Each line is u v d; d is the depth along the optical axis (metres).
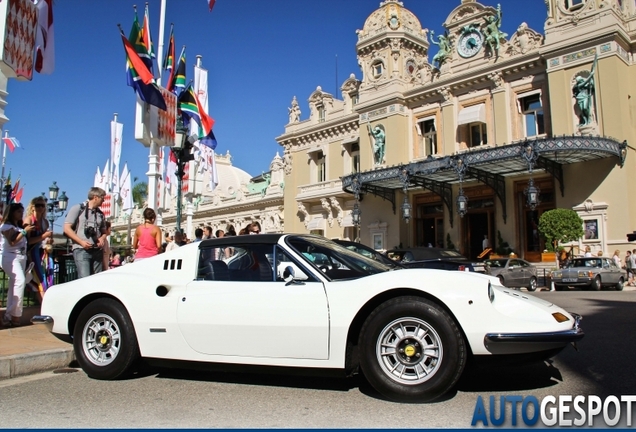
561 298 14.12
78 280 5.70
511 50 24.45
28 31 8.59
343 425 3.76
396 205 28.84
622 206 20.58
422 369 4.23
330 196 32.66
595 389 4.59
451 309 4.16
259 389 4.84
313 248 5.17
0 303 8.89
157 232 9.13
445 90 26.77
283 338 4.58
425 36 30.73
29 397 4.69
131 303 5.23
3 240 7.95
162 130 14.06
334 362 4.45
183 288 5.11
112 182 32.94
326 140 34.22
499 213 24.80
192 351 4.95
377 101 29.19
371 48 30.27
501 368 5.36
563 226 19.98
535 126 23.77
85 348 5.40
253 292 4.79
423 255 14.73
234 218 44.69
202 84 20.44
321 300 4.53
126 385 5.11
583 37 21.67
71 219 7.76
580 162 21.84
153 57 14.01
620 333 7.61
